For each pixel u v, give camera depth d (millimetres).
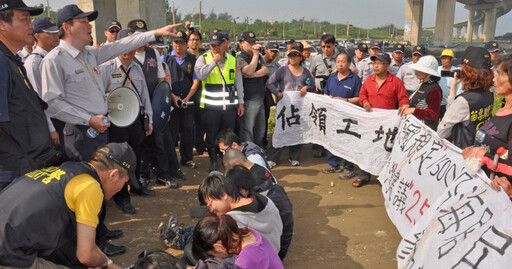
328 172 6645
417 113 5191
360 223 4895
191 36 6746
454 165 3646
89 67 4148
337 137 6328
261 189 3785
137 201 5359
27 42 3131
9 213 2344
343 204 5441
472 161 3105
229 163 4004
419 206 4047
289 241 3867
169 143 5973
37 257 2537
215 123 6312
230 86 6273
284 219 3781
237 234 2617
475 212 2844
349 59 6434
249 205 3191
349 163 6383
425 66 5137
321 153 7480
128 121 4352
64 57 3941
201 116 6344
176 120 6316
